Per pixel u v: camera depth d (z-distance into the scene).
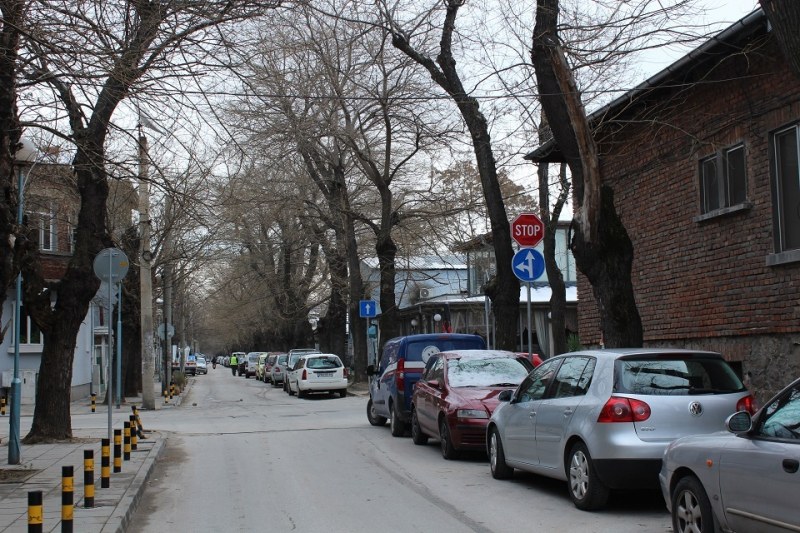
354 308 34.03
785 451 5.44
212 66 10.16
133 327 33.56
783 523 5.40
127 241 29.02
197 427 19.83
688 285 14.40
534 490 9.94
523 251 13.14
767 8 7.55
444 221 28.31
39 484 10.51
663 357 8.46
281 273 47.59
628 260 11.73
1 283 9.80
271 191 28.17
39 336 30.52
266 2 10.04
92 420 22.94
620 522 8.02
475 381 13.22
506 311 16.41
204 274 49.19
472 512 8.73
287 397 34.56
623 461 7.93
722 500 6.08
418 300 43.31
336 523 8.41
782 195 12.21
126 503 8.98
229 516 8.96
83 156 14.03
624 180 16.53
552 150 17.48
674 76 13.61
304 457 13.68
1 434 18.11
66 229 29.69
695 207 14.15
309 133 22.92
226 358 133.25
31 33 9.04
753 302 12.67
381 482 10.92
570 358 9.42
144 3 9.57
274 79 16.58
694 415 8.04
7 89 9.52
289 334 62.53
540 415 9.41
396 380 16.52
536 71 12.66
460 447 12.40
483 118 16.67
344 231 34.06
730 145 13.22
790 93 11.83
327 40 20.31
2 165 9.81
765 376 12.44
